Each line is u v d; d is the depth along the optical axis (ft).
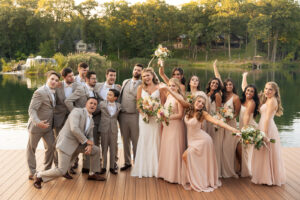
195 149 12.23
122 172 14.10
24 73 90.94
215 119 12.14
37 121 12.21
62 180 13.08
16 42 168.76
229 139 13.42
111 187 12.40
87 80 14.14
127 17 186.19
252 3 172.14
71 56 91.91
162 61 14.51
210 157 12.37
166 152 12.95
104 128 13.60
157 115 12.50
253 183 12.93
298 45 170.09
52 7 182.39
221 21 168.14
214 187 12.33
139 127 13.78
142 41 180.45
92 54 96.84
